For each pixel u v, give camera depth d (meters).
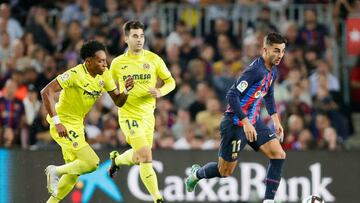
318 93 43.16
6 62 44.62
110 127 39.75
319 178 36.84
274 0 47.53
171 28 47.16
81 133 28.88
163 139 39.59
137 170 36.66
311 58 44.50
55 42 46.03
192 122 41.28
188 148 37.97
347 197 36.78
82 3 47.75
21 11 48.28
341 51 47.38
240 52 45.03
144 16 47.03
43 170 36.47
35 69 43.09
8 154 36.59
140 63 30.12
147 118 30.17
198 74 43.53
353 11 48.16
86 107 28.75
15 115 40.38
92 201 36.59
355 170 36.78
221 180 36.66
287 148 38.97
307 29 45.81
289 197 36.81
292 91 42.50
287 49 44.75
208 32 46.91
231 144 28.33
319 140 40.50
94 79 28.38
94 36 45.03
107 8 47.38
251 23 46.56
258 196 36.59
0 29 46.56
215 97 42.12
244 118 27.27
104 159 36.62
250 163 36.72
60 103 28.75
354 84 46.03
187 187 30.67
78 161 28.70
